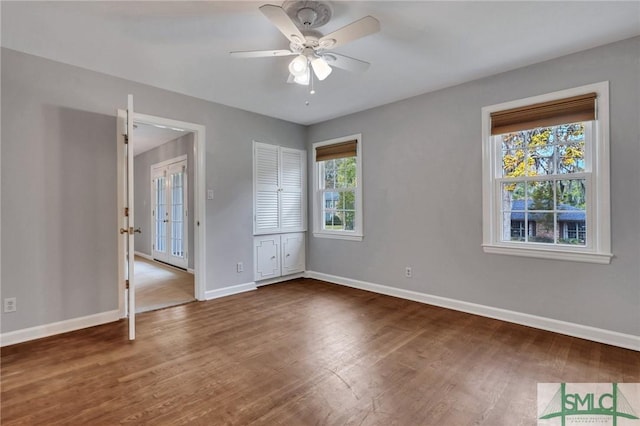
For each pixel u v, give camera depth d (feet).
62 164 9.41
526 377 6.86
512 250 9.92
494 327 9.65
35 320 8.93
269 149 14.85
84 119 9.78
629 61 8.06
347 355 7.92
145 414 5.69
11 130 8.59
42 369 7.22
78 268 9.67
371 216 13.70
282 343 8.63
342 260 14.96
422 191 12.05
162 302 12.25
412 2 6.68
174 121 11.71
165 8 6.88
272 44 8.45
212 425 5.42
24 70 8.78
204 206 12.61
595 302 8.61
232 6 6.84
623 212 8.17
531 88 9.56
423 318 10.46
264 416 5.65
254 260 14.30
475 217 10.77
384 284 13.34
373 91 11.69
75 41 8.23
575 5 6.78
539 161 9.68
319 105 13.28
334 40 6.77
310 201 16.40
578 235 9.02
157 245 22.11
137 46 8.50
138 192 24.63
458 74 10.25
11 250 8.59
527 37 8.07
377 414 5.70
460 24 7.50
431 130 11.76
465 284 11.04
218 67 9.73
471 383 6.66
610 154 8.31
